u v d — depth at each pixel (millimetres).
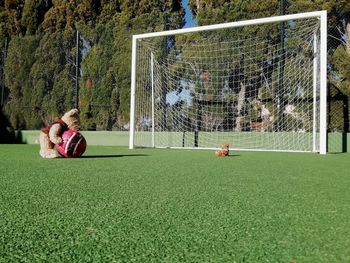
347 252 1310
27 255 1277
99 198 2373
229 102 10023
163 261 1219
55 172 3900
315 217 1873
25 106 12344
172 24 10625
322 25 7934
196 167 4613
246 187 2922
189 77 10414
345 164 5352
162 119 10641
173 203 2215
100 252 1310
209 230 1607
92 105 11188
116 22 11031
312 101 9203
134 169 4273
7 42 12656
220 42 10070
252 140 9781
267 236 1519
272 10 9711
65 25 15258
